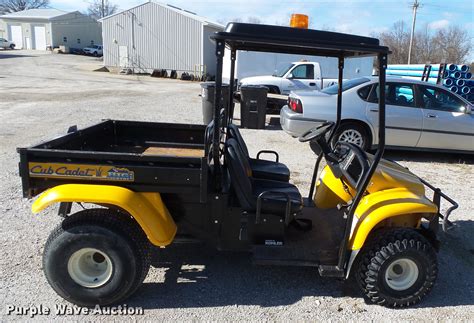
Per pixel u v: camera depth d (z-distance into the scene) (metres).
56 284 3.16
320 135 3.99
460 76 11.92
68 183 3.14
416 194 3.54
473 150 8.10
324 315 3.27
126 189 3.12
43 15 57.94
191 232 3.52
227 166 3.56
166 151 4.70
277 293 3.54
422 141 8.03
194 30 30.98
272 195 3.60
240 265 3.95
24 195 3.12
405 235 3.33
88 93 18.05
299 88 14.66
